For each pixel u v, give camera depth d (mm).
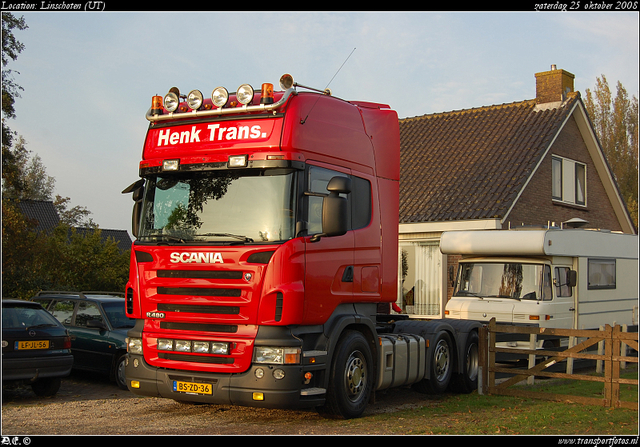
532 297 12703
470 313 13125
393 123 9234
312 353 7223
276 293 6938
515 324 12609
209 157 7500
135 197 8109
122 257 19562
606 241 14883
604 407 8875
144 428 7250
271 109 7305
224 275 7145
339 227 7020
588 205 21375
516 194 16969
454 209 17297
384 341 8633
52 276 18328
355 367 7961
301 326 7215
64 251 18594
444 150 20172
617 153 42625
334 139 7918
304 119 7445
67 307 12086
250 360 6977
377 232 8531
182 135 7773
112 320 11461
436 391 9867
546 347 12812
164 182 7836
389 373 8617
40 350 9320
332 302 7598
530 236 12609
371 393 8531
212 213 7414
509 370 10031
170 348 7414
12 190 16844
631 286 16000
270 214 7145
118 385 10766
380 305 9336
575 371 13688
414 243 18141
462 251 13344
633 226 23281
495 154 18969
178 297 7402
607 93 43594
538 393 9648
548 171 19172
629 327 15047
